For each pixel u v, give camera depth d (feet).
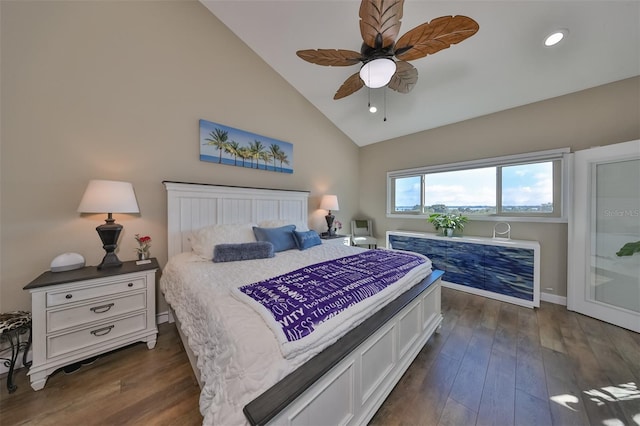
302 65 9.74
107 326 5.36
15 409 4.13
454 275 10.39
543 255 8.96
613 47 6.47
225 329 3.13
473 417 4.02
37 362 4.57
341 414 3.32
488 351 5.83
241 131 9.19
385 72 5.55
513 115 9.57
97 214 6.37
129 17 6.73
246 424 2.36
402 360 4.91
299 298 3.74
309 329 3.11
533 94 8.66
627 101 7.32
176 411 4.10
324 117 12.74
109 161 6.51
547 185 8.89
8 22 5.23
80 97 6.07
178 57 7.66
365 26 4.81
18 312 5.15
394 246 12.64
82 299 5.06
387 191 13.97
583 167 7.78
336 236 11.96
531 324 7.16
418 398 4.42
